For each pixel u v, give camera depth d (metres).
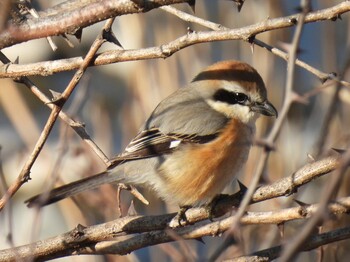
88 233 8.16
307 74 14.88
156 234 8.19
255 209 12.48
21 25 7.16
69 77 15.72
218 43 13.85
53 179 7.05
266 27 7.48
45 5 12.72
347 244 12.45
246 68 10.66
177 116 10.18
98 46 7.70
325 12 7.35
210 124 10.14
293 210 7.55
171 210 13.06
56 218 13.23
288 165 12.78
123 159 9.55
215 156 10.03
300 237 4.71
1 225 12.50
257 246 11.88
